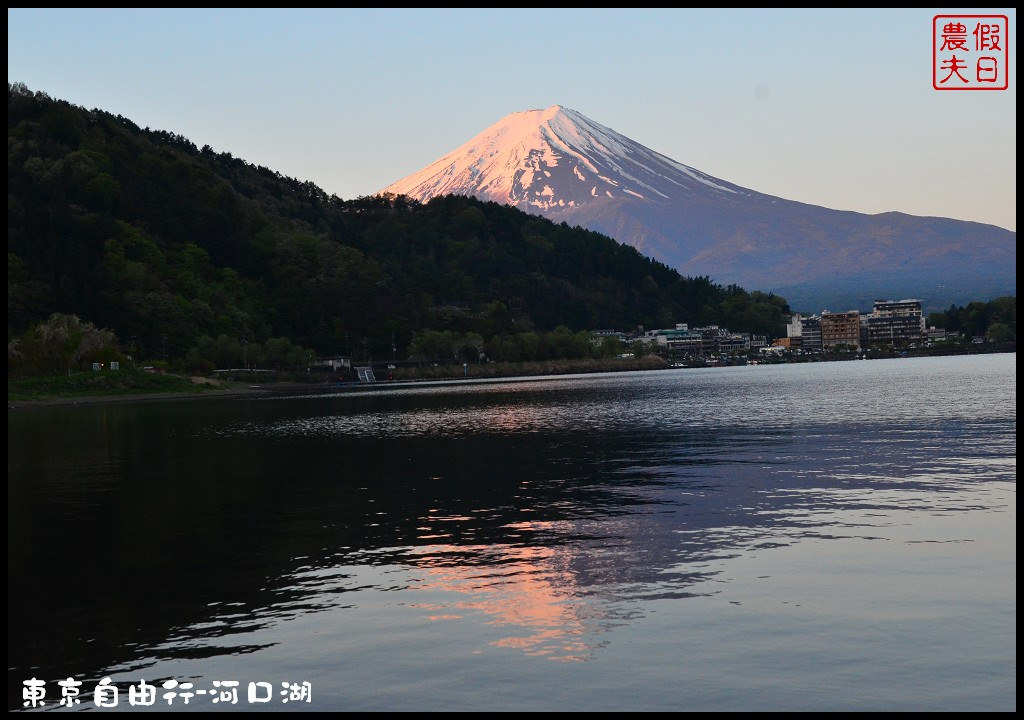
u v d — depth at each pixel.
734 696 24.14
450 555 39.06
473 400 191.62
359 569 37.12
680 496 52.38
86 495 60.09
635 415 125.50
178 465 77.81
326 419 141.12
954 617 29.20
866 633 28.02
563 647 27.48
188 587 35.06
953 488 52.12
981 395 142.00
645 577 34.44
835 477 57.62
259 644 28.55
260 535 44.56
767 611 30.11
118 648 28.61
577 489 56.66
